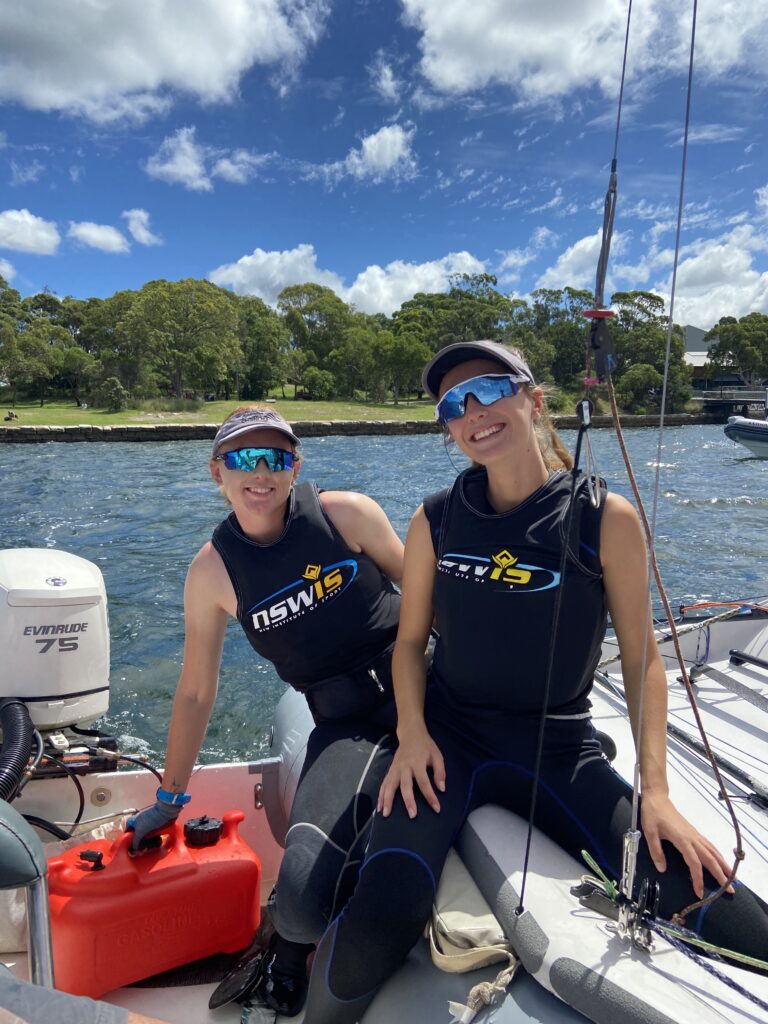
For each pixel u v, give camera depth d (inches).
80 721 87.7
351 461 914.1
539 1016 47.5
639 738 51.5
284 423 72.6
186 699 76.4
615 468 696.4
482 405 61.1
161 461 915.4
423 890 55.2
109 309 2416.3
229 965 71.3
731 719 97.8
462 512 65.2
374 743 72.4
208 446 1182.3
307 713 93.0
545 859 56.8
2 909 69.2
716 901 52.6
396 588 82.4
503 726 64.6
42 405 2122.3
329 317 3245.6
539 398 67.1
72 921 64.3
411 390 2780.5
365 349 2650.1
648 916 49.2
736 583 301.1
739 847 54.0
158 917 67.0
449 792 61.1
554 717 64.0
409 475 753.0
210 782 86.5
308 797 67.4
